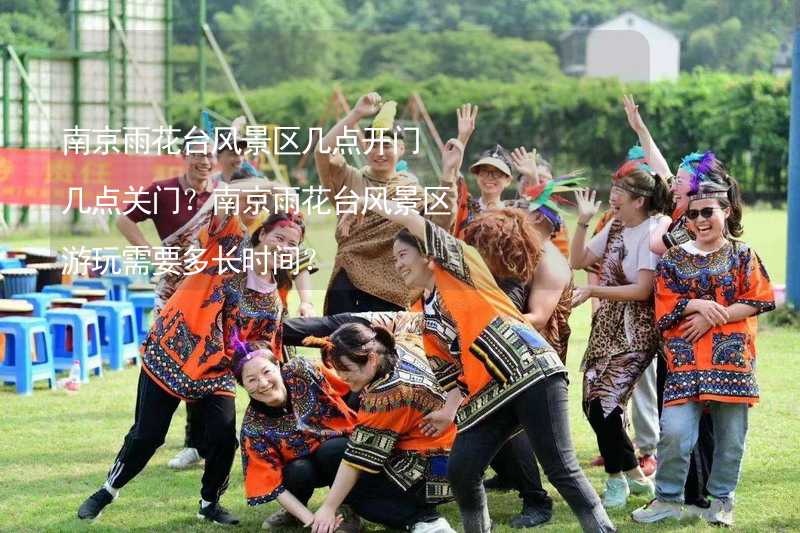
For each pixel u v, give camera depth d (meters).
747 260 5.62
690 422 5.63
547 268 5.54
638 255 5.99
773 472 6.71
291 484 5.57
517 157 6.59
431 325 5.11
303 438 5.61
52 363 9.30
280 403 5.56
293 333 6.22
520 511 6.02
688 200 5.86
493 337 4.75
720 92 26.86
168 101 21.22
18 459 7.07
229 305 5.82
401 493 5.46
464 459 4.80
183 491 6.45
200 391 5.67
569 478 4.70
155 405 5.72
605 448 6.09
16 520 5.86
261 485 5.54
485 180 6.62
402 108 17.22
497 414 4.80
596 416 6.07
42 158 20.09
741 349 5.58
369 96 6.71
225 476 5.81
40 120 22.06
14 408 8.50
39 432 7.77
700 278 5.63
